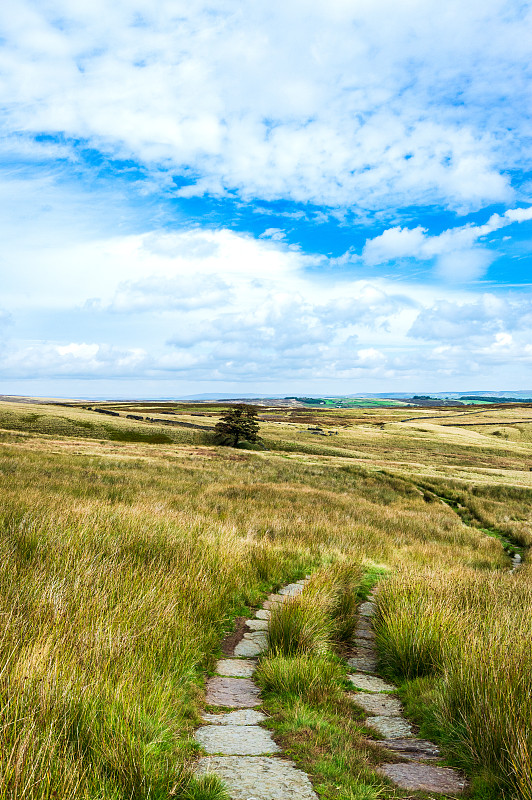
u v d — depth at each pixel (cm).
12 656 340
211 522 1180
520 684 355
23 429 6131
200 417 9944
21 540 702
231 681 461
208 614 593
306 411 17925
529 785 250
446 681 403
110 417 7900
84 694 307
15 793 215
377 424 11938
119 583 571
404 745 347
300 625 543
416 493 3272
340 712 394
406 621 562
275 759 298
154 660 409
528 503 3172
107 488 1773
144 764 256
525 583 920
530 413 15825
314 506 2045
